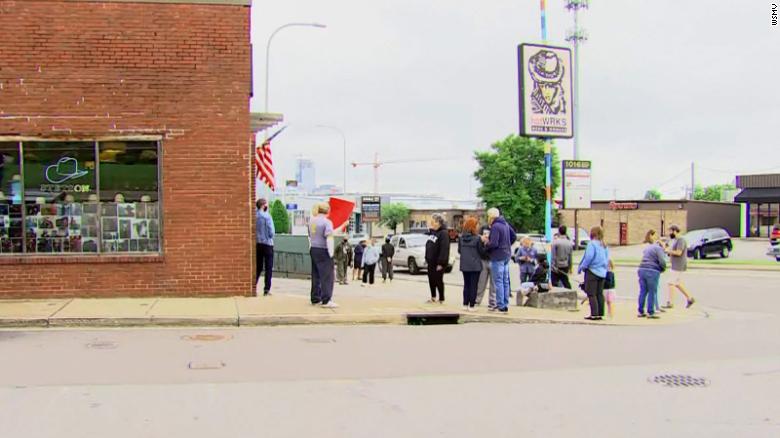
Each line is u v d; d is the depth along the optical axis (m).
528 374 7.84
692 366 8.42
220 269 12.37
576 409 6.40
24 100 11.75
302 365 8.05
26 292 11.77
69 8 11.85
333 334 10.27
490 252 12.64
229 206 12.35
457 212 88.44
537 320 12.15
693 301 15.38
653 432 5.73
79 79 11.89
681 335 10.98
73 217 12.08
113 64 11.97
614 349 9.57
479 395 6.84
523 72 14.73
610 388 7.23
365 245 24.86
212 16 12.23
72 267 11.91
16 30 11.73
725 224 58.00
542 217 61.78
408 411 6.23
